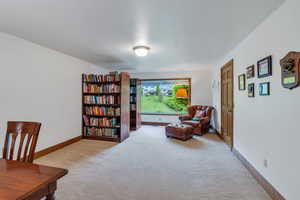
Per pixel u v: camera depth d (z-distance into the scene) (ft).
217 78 16.02
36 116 10.03
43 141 10.49
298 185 4.87
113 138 13.62
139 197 6.20
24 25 7.27
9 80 8.55
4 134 8.31
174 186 6.95
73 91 13.28
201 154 10.68
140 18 6.56
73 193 6.44
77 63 13.76
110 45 10.16
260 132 7.18
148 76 21.80
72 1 5.30
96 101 14.19
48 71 10.87
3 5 5.54
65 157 10.16
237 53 10.26
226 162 9.41
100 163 9.29
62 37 8.77
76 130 13.62
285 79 5.29
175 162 9.42
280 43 5.75
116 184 7.11
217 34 8.36
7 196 2.77
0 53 8.14
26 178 3.36
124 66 17.63
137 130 17.98
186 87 20.57
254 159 7.74
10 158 4.84
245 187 6.86
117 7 5.70
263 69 6.83
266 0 5.32
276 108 5.99
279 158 5.79
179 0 5.27
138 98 18.76
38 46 10.12
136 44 9.94
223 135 13.78
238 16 6.44
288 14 5.29
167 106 21.36
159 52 11.85
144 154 10.71
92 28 7.55
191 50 11.32
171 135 14.56
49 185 3.42
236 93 10.41
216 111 16.49
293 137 5.08
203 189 6.72
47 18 6.57
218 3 5.48
